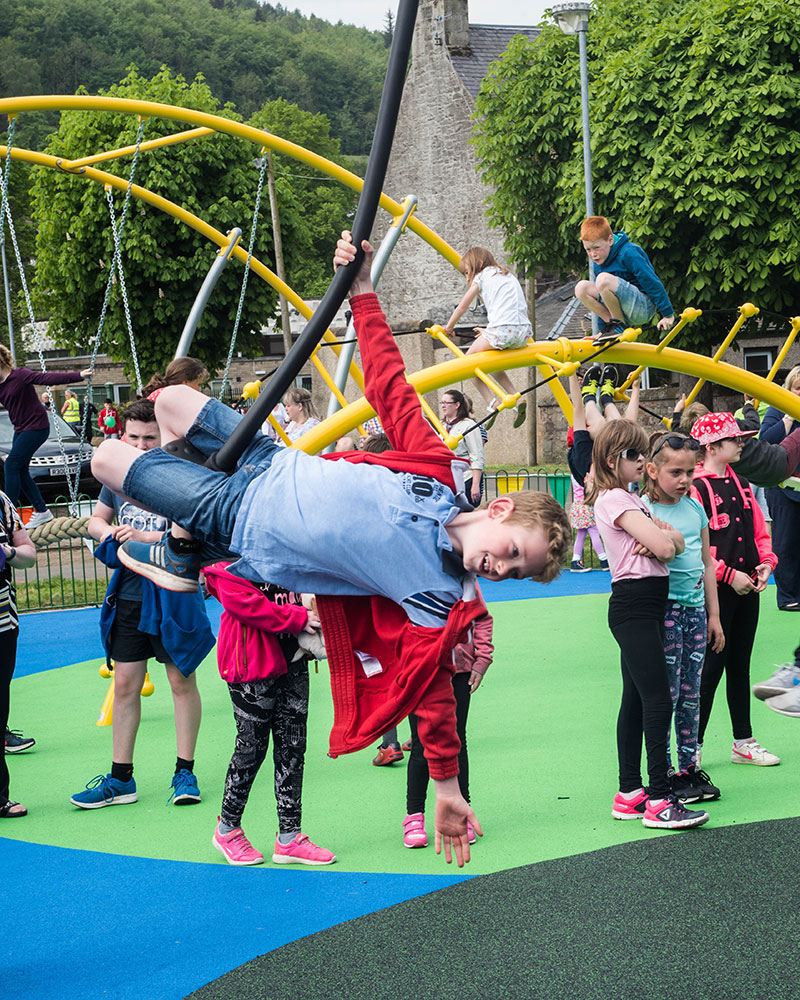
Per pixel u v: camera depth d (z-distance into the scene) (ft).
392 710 8.34
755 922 11.45
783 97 61.41
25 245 123.13
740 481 17.26
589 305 22.24
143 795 17.60
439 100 128.77
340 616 8.63
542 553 8.27
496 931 11.54
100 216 82.94
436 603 8.29
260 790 17.76
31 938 12.20
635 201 65.31
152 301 85.66
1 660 16.53
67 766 19.62
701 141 62.23
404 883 13.17
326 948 11.40
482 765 18.17
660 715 14.62
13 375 38.27
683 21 64.03
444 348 89.04
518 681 24.47
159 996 10.59
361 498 8.38
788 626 28.71
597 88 67.51
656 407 77.51
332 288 9.04
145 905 13.01
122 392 119.44
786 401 22.94
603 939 11.19
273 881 13.55
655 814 14.58
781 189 61.41
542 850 14.02
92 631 35.06
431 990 10.28
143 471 9.04
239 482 8.76
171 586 9.59
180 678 16.92
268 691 13.84
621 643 14.90
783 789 16.15
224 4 413.39
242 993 10.50
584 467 19.77
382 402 9.55
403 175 132.98
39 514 39.96
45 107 22.99
